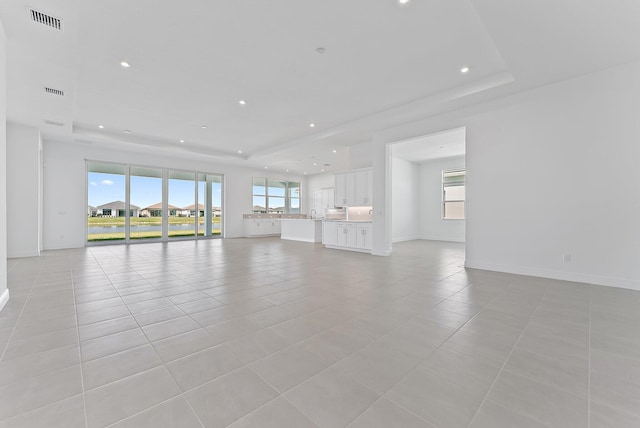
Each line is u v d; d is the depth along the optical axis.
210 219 11.29
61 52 3.41
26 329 2.48
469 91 4.61
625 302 3.19
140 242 9.43
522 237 4.62
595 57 3.54
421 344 2.21
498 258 4.90
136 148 8.48
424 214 11.06
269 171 13.09
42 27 2.95
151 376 1.78
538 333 2.40
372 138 7.11
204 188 11.06
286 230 11.40
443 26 3.18
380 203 6.82
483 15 2.78
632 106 3.70
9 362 1.94
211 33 3.30
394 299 3.35
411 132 6.06
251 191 12.34
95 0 2.73
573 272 4.17
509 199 4.75
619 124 3.79
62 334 2.39
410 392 1.62
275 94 5.02
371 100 5.29
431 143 7.76
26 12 2.73
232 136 7.85
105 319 2.72
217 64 3.99
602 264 3.94
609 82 3.84
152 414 1.44
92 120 6.41
